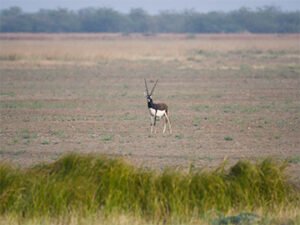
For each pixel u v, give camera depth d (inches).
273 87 7062.0
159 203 2363.4
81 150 3599.9
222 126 4448.8
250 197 2432.3
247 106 5497.1
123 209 2342.5
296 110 5275.6
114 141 3885.3
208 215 2305.6
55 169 2459.4
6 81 7696.9
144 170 2513.5
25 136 4052.7
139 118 4798.2
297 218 2272.4
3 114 5036.9
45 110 5265.8
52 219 2278.5
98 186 2380.7
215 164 3225.9
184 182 2420.0
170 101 5836.6
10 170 2432.3
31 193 2338.8
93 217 2273.6
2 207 2322.8
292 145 3796.8
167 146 3725.4
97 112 5137.8
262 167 2527.1
